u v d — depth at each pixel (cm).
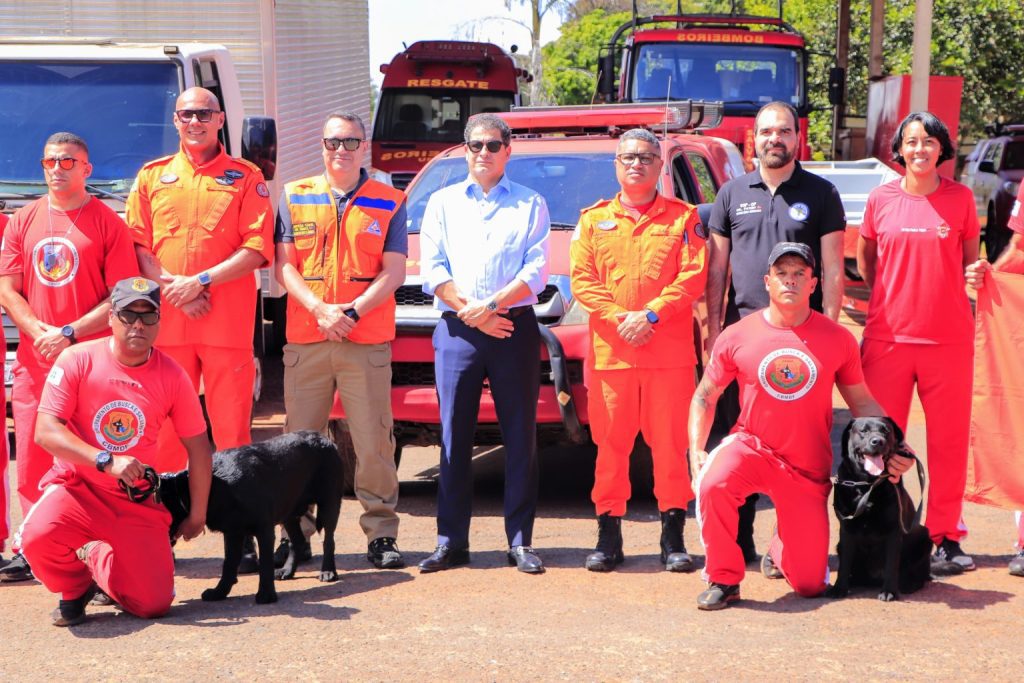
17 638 489
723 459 521
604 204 591
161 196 599
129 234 595
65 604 507
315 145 1212
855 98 3216
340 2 1328
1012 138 2044
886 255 569
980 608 513
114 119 838
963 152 3197
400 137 1869
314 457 551
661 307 568
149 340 499
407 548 636
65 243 579
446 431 588
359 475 599
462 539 592
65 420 502
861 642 469
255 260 595
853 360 525
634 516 694
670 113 793
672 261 577
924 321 562
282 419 945
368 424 593
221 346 597
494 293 579
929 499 579
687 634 481
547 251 588
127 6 990
